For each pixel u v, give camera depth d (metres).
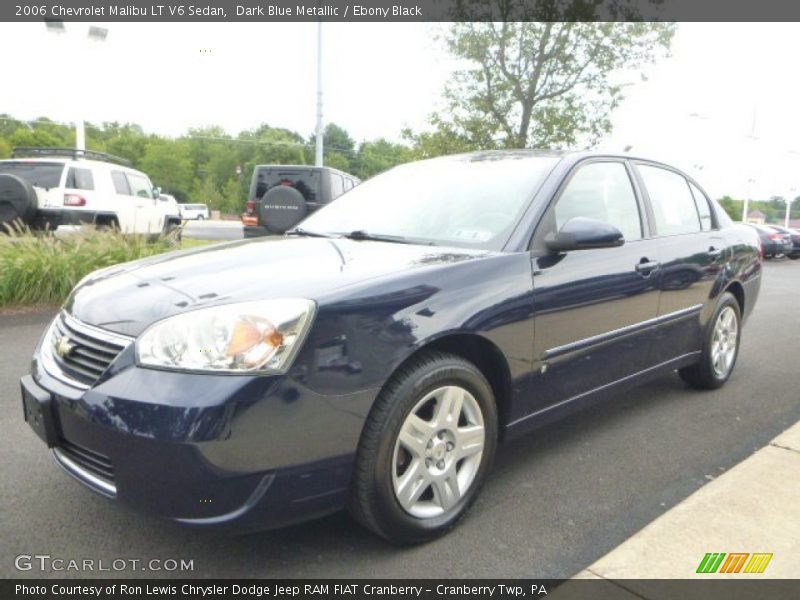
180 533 2.58
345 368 2.20
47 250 7.57
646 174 4.06
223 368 2.04
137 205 12.52
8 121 66.56
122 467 2.09
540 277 2.89
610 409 4.23
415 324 2.38
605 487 3.06
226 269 2.60
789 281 14.42
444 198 3.40
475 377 2.61
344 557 2.44
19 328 6.27
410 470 2.43
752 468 3.11
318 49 16.12
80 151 12.16
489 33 13.88
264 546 2.50
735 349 4.80
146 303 2.34
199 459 1.99
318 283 2.32
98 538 2.53
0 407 3.99
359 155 75.31
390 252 2.83
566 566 2.40
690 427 3.89
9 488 2.92
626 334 3.46
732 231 4.77
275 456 2.09
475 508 2.83
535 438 3.69
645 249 3.67
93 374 2.25
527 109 14.15
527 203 3.10
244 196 77.50
